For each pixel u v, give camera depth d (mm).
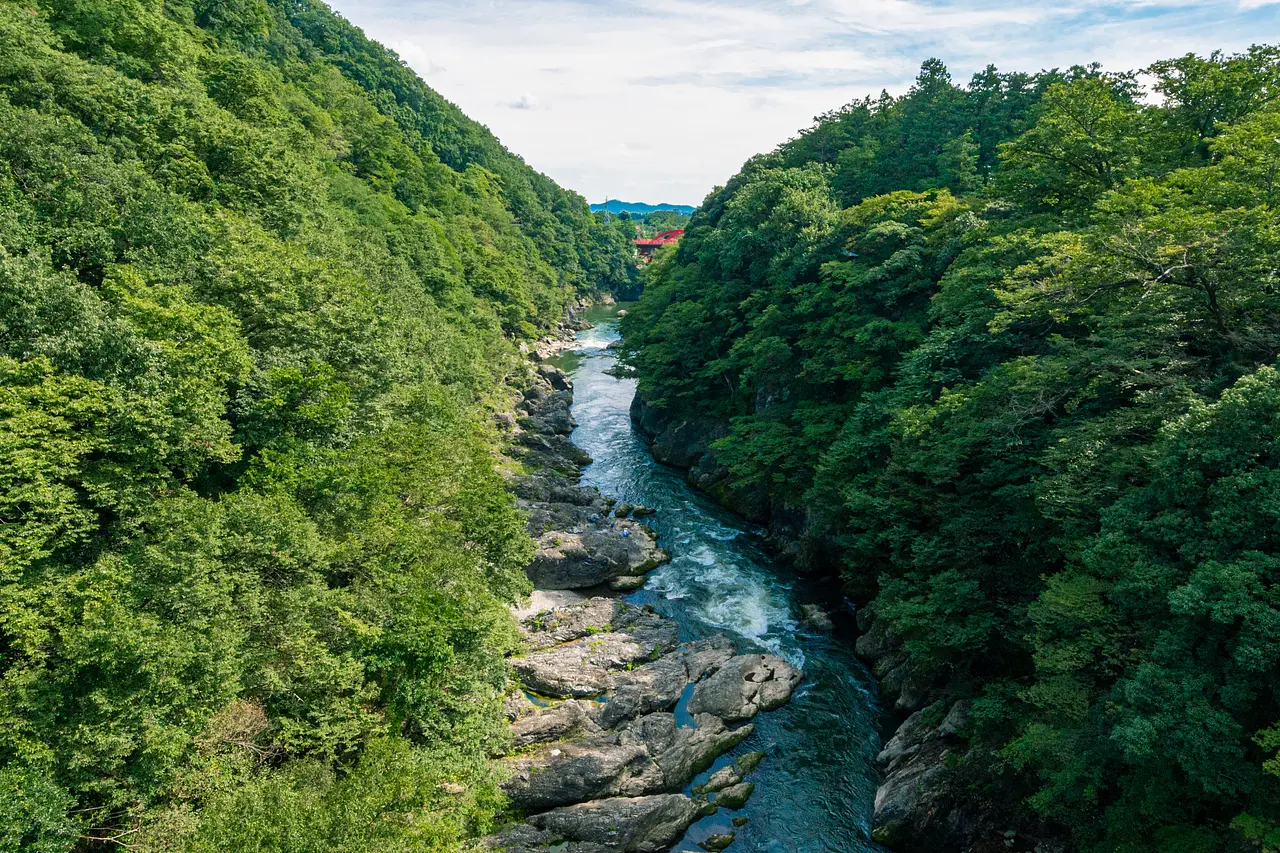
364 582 24047
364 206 76375
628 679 30969
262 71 88625
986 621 25328
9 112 29203
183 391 21781
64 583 16812
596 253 193000
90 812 15609
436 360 50594
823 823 24656
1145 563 17609
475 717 22984
